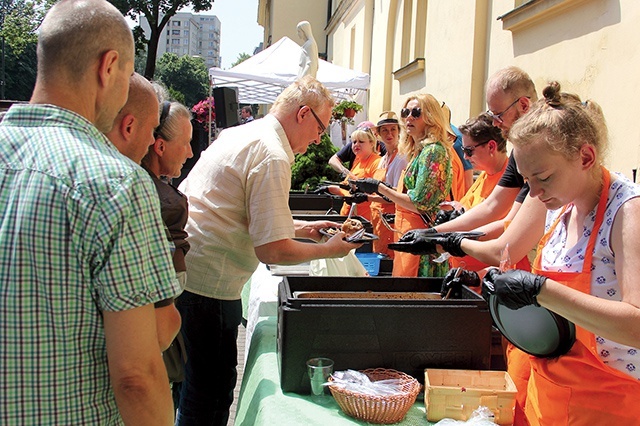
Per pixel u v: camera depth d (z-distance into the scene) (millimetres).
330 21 19453
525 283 1440
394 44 10586
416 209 3336
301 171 6223
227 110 8883
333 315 1867
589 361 1511
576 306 1386
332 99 2479
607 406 1492
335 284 2291
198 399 2486
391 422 1666
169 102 2291
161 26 28984
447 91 6691
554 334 1523
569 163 1444
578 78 3996
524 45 4875
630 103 3395
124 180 1200
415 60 7953
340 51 17703
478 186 3189
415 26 9094
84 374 1212
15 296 1148
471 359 1896
